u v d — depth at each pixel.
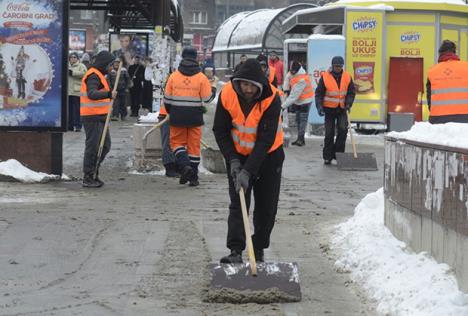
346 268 8.42
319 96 18.14
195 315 6.89
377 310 7.01
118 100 29.89
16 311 7.00
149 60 32.78
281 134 7.95
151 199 12.90
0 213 11.37
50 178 14.64
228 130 7.83
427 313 6.41
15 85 14.62
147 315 6.89
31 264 8.60
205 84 14.38
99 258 8.88
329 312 6.99
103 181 14.99
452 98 14.45
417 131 8.39
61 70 14.65
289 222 11.04
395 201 8.85
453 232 6.83
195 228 10.48
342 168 17.39
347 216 11.56
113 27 35.22
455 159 6.80
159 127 15.93
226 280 7.38
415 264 7.49
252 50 60.12
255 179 7.96
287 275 7.43
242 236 7.93
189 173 14.33
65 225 10.56
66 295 7.50
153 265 8.58
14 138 14.74
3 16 14.49
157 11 23.25
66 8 14.55
